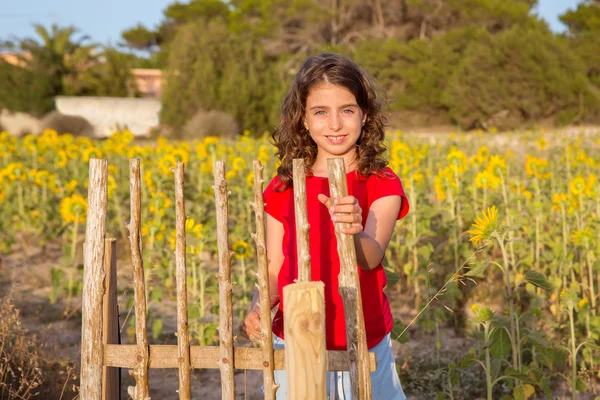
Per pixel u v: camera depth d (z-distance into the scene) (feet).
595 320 13.12
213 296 16.12
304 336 5.32
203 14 150.61
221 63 87.81
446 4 112.98
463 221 22.06
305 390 5.32
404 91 93.86
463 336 15.76
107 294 7.25
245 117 84.89
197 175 31.19
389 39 98.78
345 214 5.85
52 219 25.85
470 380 12.64
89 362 6.80
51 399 11.61
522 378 10.03
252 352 6.59
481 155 29.81
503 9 109.60
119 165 33.86
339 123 6.89
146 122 101.14
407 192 23.97
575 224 20.22
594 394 12.37
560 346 11.15
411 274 18.54
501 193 22.17
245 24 124.36
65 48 109.40
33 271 22.35
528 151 49.34
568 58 86.38
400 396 7.17
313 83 6.96
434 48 95.50
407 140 51.62
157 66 151.64
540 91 83.87
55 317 17.43
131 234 6.64
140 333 6.69
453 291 14.87
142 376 6.69
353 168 7.13
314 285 5.36
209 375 14.33
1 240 25.25
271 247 7.49
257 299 7.54
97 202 6.77
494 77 85.35
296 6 113.91
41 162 34.35
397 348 14.96
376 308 6.97
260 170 6.23
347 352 6.40
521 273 17.39
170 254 18.99
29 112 97.09
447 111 92.32
